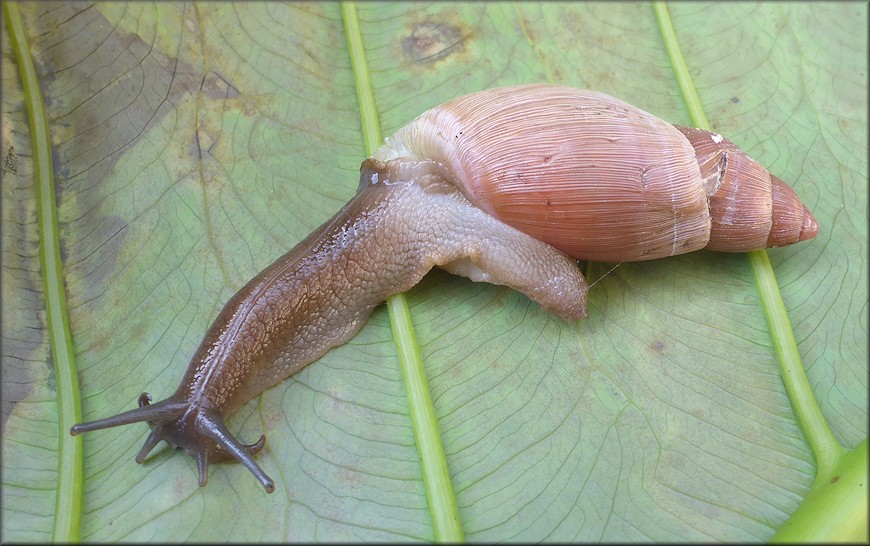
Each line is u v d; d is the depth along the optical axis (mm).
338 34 239
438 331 213
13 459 204
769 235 218
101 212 220
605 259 216
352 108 233
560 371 212
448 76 236
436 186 215
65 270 216
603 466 205
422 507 202
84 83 227
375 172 217
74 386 209
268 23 238
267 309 207
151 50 231
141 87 229
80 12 231
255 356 206
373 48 238
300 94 233
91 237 219
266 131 229
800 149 234
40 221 219
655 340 215
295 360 209
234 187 223
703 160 213
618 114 211
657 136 210
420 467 204
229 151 226
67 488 201
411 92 234
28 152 222
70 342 212
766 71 242
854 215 228
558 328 215
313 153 228
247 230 220
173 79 230
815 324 218
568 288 212
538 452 206
